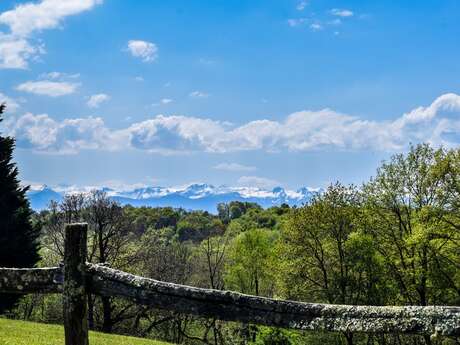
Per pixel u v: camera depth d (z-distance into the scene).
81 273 6.84
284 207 152.88
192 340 64.38
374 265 47.91
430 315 5.87
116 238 55.12
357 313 6.17
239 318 6.48
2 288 7.09
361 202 48.28
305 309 6.34
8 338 19.78
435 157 43.06
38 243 50.56
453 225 41.91
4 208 47.94
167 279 62.31
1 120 49.25
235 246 64.88
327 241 49.91
